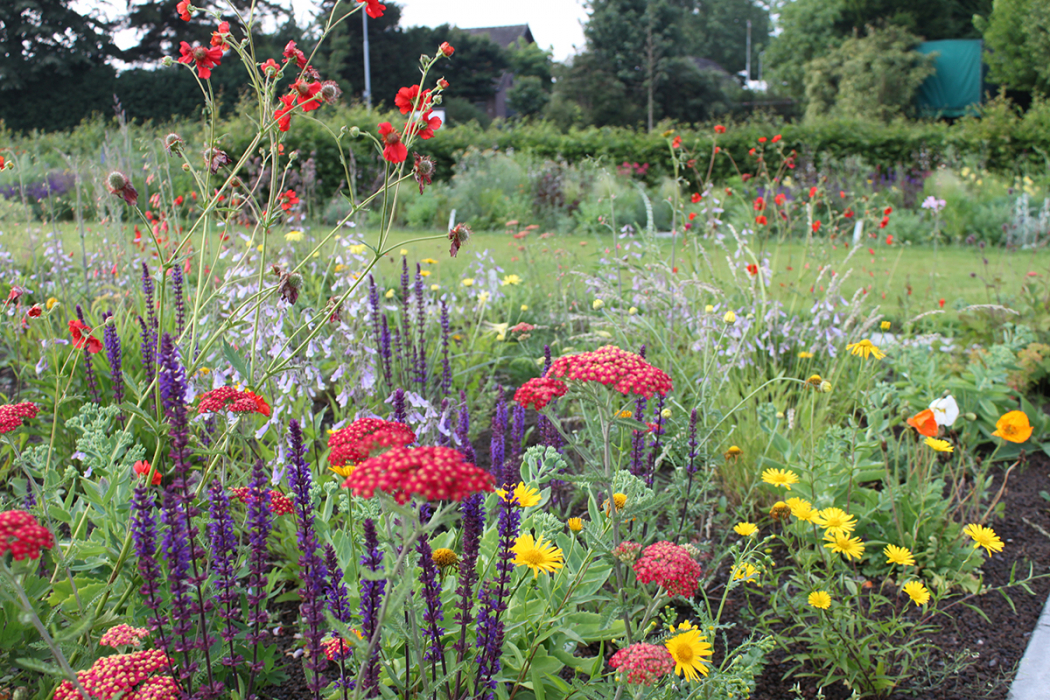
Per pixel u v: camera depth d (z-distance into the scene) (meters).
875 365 3.70
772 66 49.09
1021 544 3.05
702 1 73.19
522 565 1.95
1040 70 29.64
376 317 3.44
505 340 5.08
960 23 42.22
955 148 16.83
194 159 9.81
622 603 1.69
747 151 16.77
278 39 34.38
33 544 1.18
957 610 2.61
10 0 30.89
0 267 5.26
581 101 48.00
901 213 12.92
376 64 43.72
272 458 2.66
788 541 2.45
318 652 1.70
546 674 1.85
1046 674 2.24
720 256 6.85
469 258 7.95
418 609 1.73
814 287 4.86
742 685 1.84
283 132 2.43
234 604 1.98
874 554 2.85
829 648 2.20
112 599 1.93
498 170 15.88
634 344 4.19
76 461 3.08
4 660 1.73
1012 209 11.98
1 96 32.41
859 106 35.56
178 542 1.62
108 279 4.93
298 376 2.61
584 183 15.38
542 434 2.81
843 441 2.98
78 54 32.94
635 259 5.00
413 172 2.27
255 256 4.09
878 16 42.34
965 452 3.20
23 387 3.96
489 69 55.09
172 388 1.62
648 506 1.79
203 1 33.81
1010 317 5.12
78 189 4.78
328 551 1.69
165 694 1.39
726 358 3.99
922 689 2.21
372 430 1.57
